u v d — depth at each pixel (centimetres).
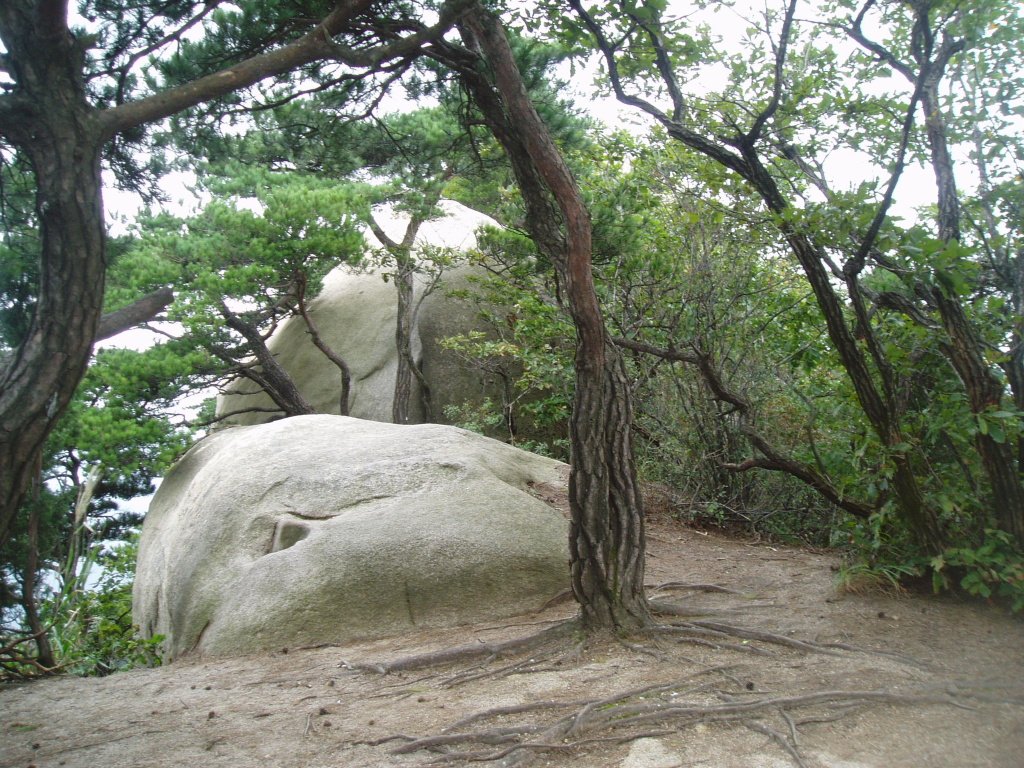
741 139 586
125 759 382
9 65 363
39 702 500
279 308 1454
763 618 530
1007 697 370
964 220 634
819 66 667
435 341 1559
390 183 1434
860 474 602
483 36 506
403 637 596
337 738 388
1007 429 512
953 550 522
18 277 508
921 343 571
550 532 696
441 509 692
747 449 934
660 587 632
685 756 329
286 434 823
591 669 446
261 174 1403
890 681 396
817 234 538
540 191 547
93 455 1166
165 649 699
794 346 843
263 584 645
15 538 651
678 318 864
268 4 580
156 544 868
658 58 609
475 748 360
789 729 346
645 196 955
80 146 361
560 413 1134
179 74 619
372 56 452
